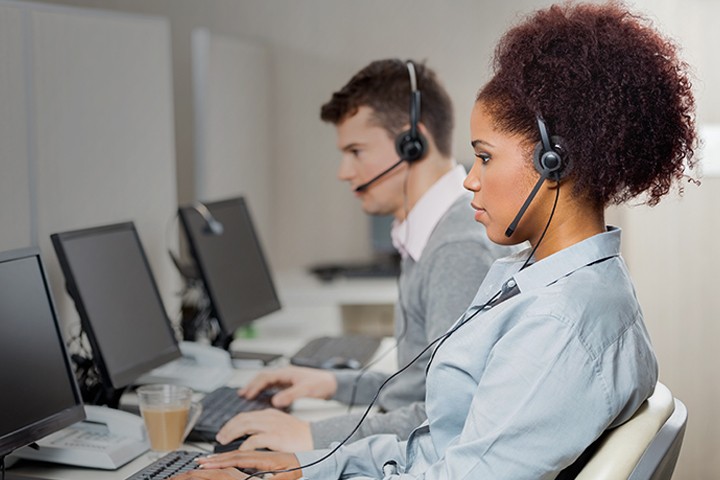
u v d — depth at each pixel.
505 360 1.16
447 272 1.70
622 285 1.20
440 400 1.30
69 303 2.06
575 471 1.23
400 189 1.88
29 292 1.54
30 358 1.51
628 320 1.18
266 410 1.74
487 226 1.25
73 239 1.77
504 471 1.14
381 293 3.52
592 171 1.15
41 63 1.98
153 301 2.01
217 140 3.59
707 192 2.98
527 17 1.24
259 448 1.62
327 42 4.23
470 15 4.09
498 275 1.37
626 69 1.14
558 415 1.12
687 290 3.02
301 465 1.47
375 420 1.66
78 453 1.56
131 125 2.28
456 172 1.84
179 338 2.44
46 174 2.00
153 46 2.36
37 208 1.97
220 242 2.38
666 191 1.20
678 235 3.01
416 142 1.84
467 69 4.11
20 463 1.58
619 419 1.18
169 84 2.42
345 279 3.81
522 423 1.13
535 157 1.16
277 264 4.29
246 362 2.38
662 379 3.06
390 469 1.40
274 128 4.27
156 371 2.16
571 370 1.12
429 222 1.82
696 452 3.03
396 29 4.18
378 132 1.87
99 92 2.17
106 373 1.75
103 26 2.18
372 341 2.59
